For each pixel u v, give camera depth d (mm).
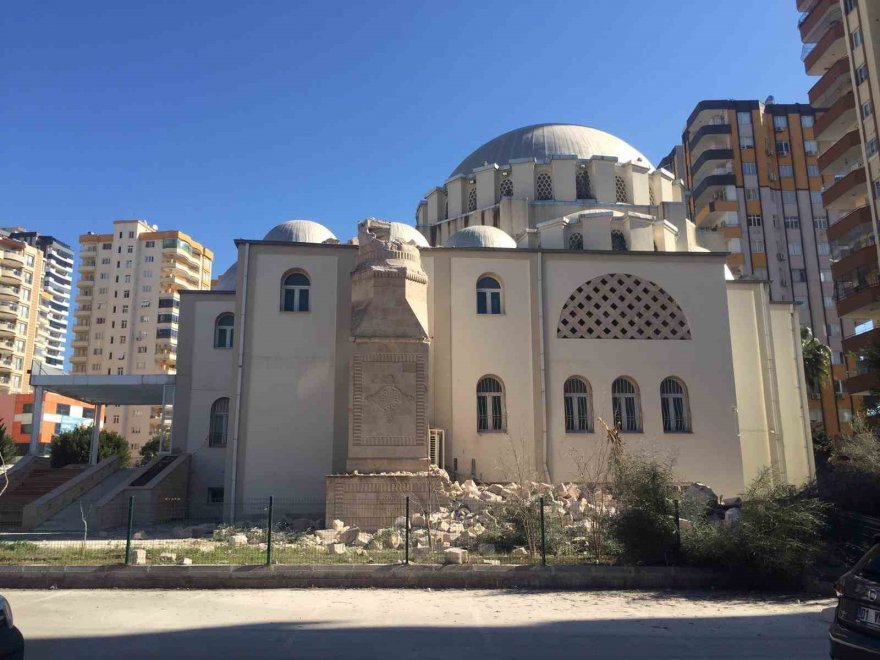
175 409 27609
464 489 20656
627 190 31859
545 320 24938
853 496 15188
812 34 45031
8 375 90500
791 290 62906
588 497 18219
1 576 12930
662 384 24938
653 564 13625
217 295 28688
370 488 19859
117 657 7848
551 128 35125
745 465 25641
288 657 7898
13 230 145125
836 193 38656
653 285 25594
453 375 24078
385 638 8883
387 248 22250
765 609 11172
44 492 26734
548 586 13062
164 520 23922
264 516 22234
